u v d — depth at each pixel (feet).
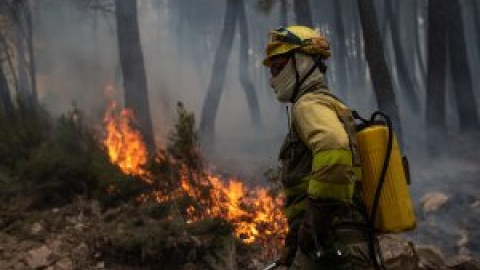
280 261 9.05
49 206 21.31
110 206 21.21
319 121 7.69
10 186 21.68
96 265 17.19
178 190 21.48
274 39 8.69
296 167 8.36
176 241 17.54
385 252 14.71
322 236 7.79
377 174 8.11
